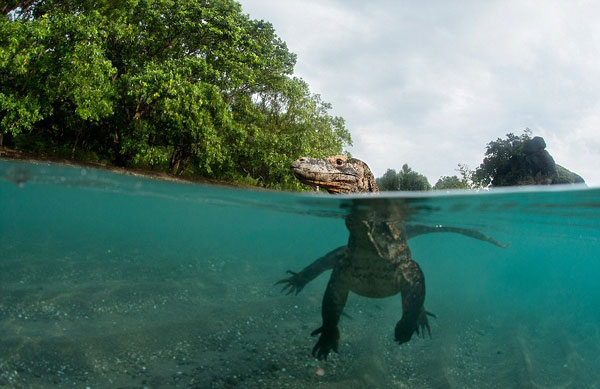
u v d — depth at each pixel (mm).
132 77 22906
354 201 7828
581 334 13312
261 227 21672
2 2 22906
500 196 7562
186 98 23203
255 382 6227
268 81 31672
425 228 9492
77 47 20203
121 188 10773
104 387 5727
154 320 8266
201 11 25469
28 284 9875
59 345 6664
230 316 9156
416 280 6781
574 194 7336
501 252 23750
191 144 26328
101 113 22109
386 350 8469
